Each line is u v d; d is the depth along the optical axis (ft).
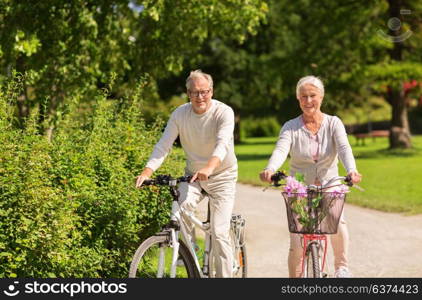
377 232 46.44
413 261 36.35
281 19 165.58
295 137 23.41
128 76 56.18
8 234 22.53
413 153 132.98
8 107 27.58
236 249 26.53
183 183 23.95
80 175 25.49
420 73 120.78
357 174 21.40
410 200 63.26
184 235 22.93
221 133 22.90
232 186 24.35
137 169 30.48
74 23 48.75
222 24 55.72
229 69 189.67
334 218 20.81
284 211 57.41
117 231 27.55
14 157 23.30
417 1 125.18
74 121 34.17
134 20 52.24
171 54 55.72
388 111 233.14
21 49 43.68
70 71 50.29
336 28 128.26
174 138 23.99
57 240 23.26
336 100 184.75
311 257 21.54
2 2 44.73
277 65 136.87
